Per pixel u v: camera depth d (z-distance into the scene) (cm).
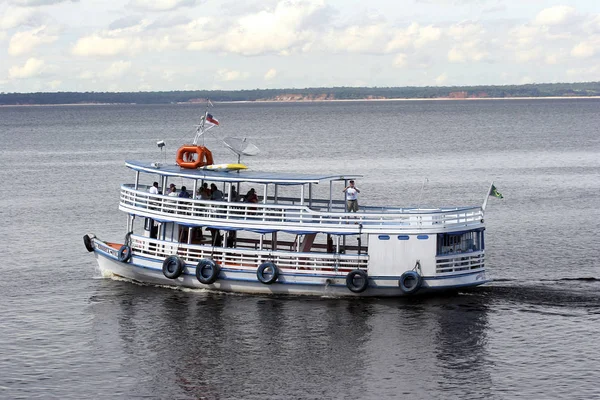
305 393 4356
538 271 6731
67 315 5622
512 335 5172
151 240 6288
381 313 5616
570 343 5012
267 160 16612
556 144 19762
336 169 14638
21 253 7512
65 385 4447
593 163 14912
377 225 5844
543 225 8681
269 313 5622
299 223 5944
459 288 5962
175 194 6359
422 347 4991
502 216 9256
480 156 16812
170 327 5362
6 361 4775
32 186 12200
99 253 6519
